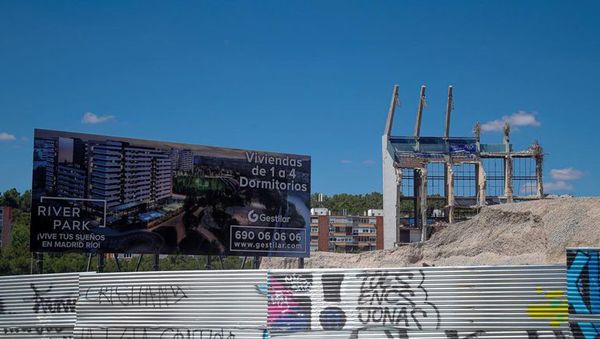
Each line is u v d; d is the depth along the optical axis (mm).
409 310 13773
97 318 16734
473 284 13391
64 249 24812
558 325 12859
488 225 37688
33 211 24484
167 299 15945
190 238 27359
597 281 12805
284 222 29312
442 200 84188
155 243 26625
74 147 25391
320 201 179625
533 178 77812
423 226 74000
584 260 12875
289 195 29562
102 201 25703
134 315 16312
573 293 12867
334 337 14320
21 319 17734
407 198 80188
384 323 13945
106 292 16672
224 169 28391
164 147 27234
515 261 32812
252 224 28672
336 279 14438
